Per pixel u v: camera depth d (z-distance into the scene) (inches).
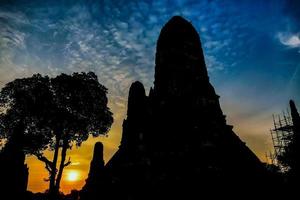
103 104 1190.9
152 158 892.6
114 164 972.6
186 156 882.8
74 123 1115.3
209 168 844.0
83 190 1034.7
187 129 956.6
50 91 1120.2
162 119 995.3
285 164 1328.7
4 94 1092.5
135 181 855.7
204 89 1075.9
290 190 826.2
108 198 904.3
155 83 1139.9
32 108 1075.9
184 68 1104.8
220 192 804.6
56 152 1085.8
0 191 1033.5
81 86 1123.9
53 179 1048.2
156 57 1206.9
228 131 977.5
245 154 912.9
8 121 1091.9
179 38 1165.7
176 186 824.9
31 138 1102.4
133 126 988.6
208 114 1007.0
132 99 1080.2
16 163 1081.4
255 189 818.2
